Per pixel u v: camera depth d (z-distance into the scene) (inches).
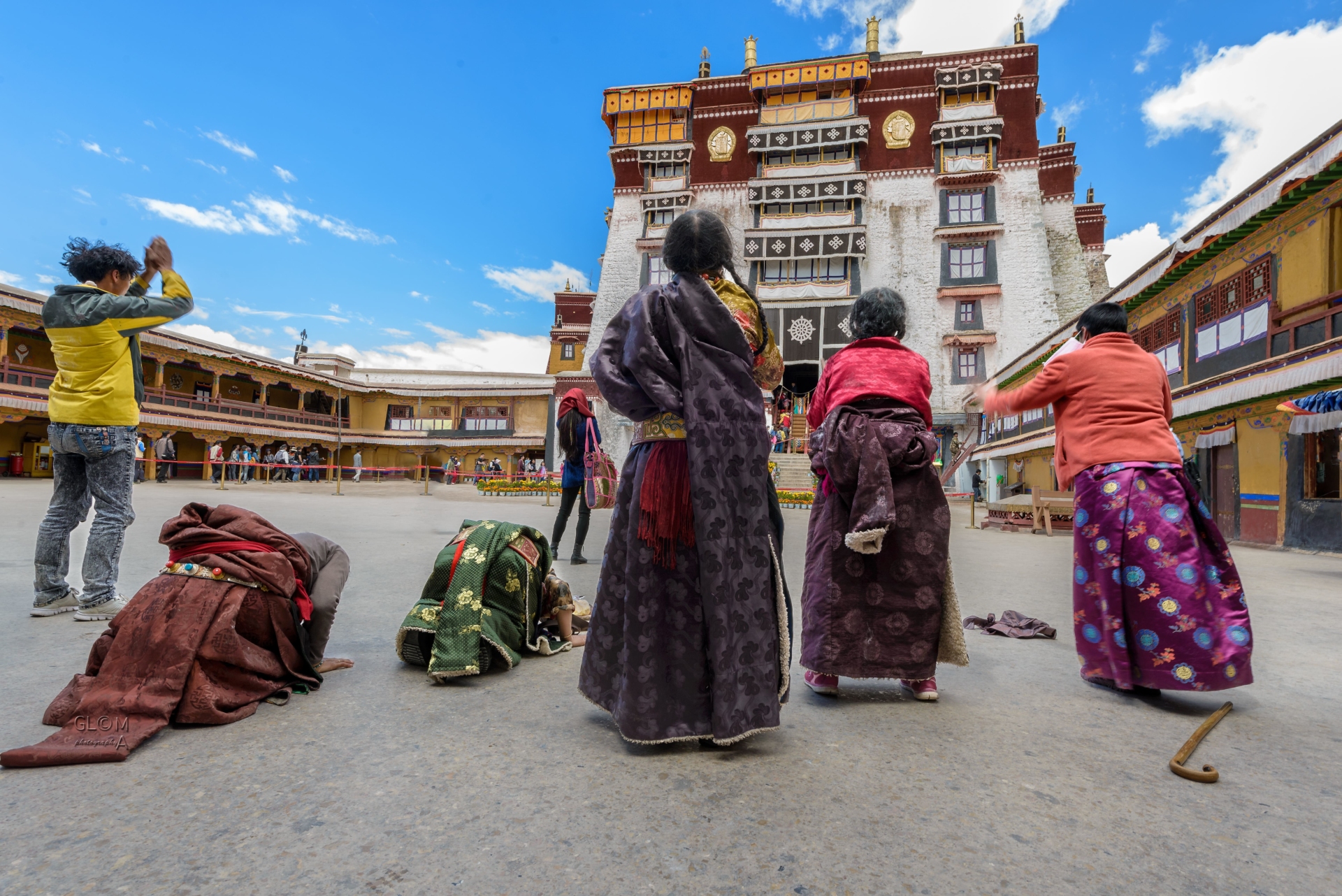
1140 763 74.4
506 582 112.2
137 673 78.3
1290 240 356.8
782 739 81.0
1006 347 1067.9
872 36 1202.0
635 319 80.4
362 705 88.4
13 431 946.7
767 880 50.5
